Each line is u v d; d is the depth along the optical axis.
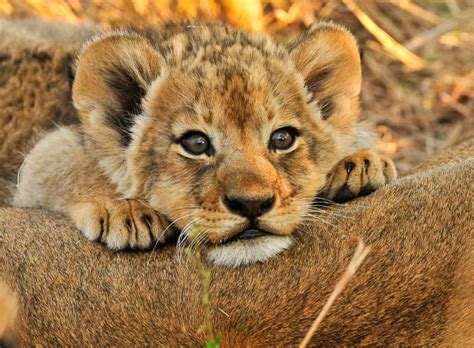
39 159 10.96
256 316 8.52
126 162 9.81
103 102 10.13
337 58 10.48
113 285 8.82
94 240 9.35
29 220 9.91
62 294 8.85
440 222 8.96
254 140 9.32
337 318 8.45
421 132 15.38
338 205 9.61
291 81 9.91
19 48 13.05
